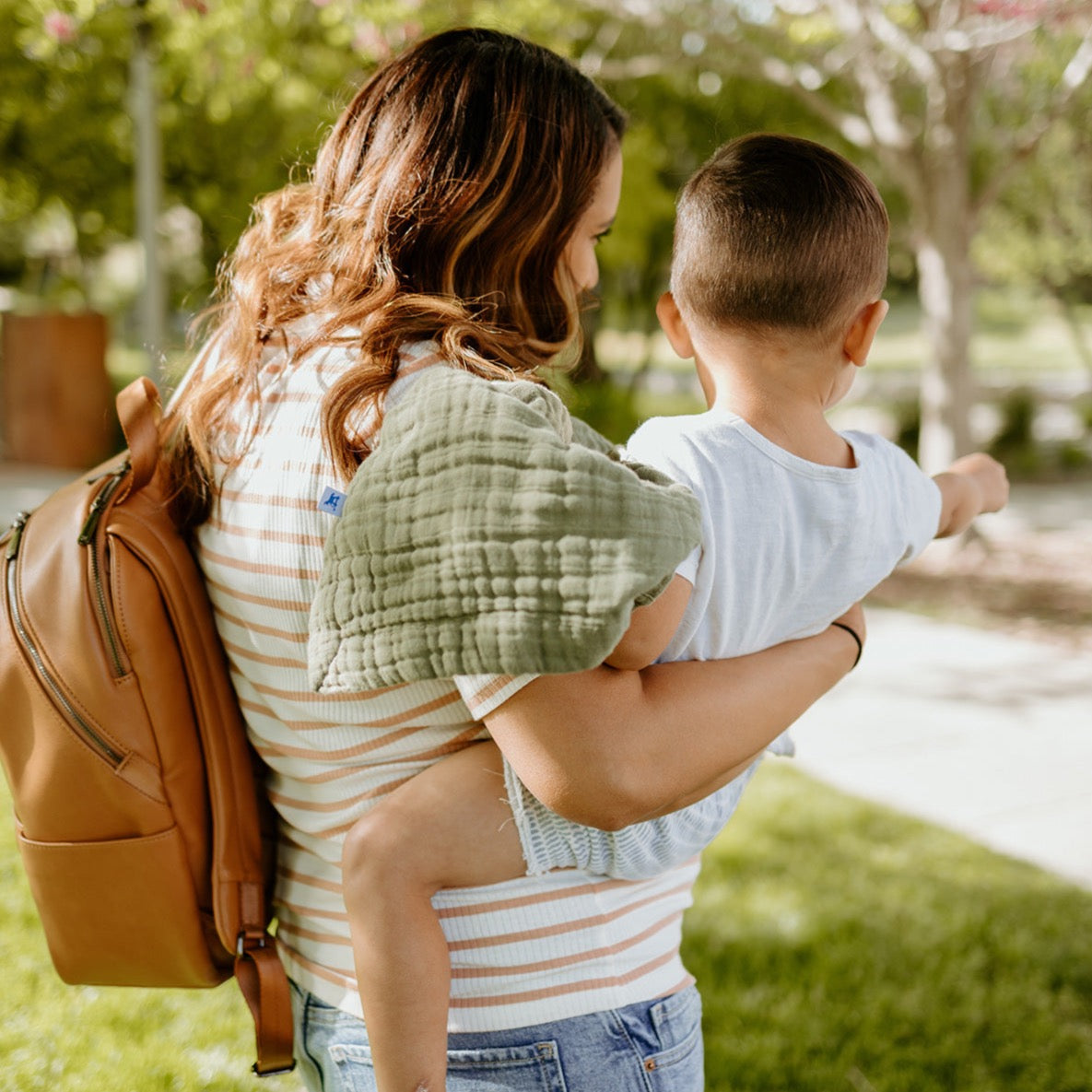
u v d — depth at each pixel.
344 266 1.17
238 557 1.12
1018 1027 2.77
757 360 1.24
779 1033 2.72
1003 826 4.00
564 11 6.82
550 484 0.93
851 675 5.74
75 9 6.15
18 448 11.56
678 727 1.03
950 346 7.88
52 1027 2.55
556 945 1.11
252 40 6.09
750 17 7.11
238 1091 2.39
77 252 13.27
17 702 1.15
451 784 1.08
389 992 1.06
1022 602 7.15
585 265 1.35
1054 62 8.58
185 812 1.19
